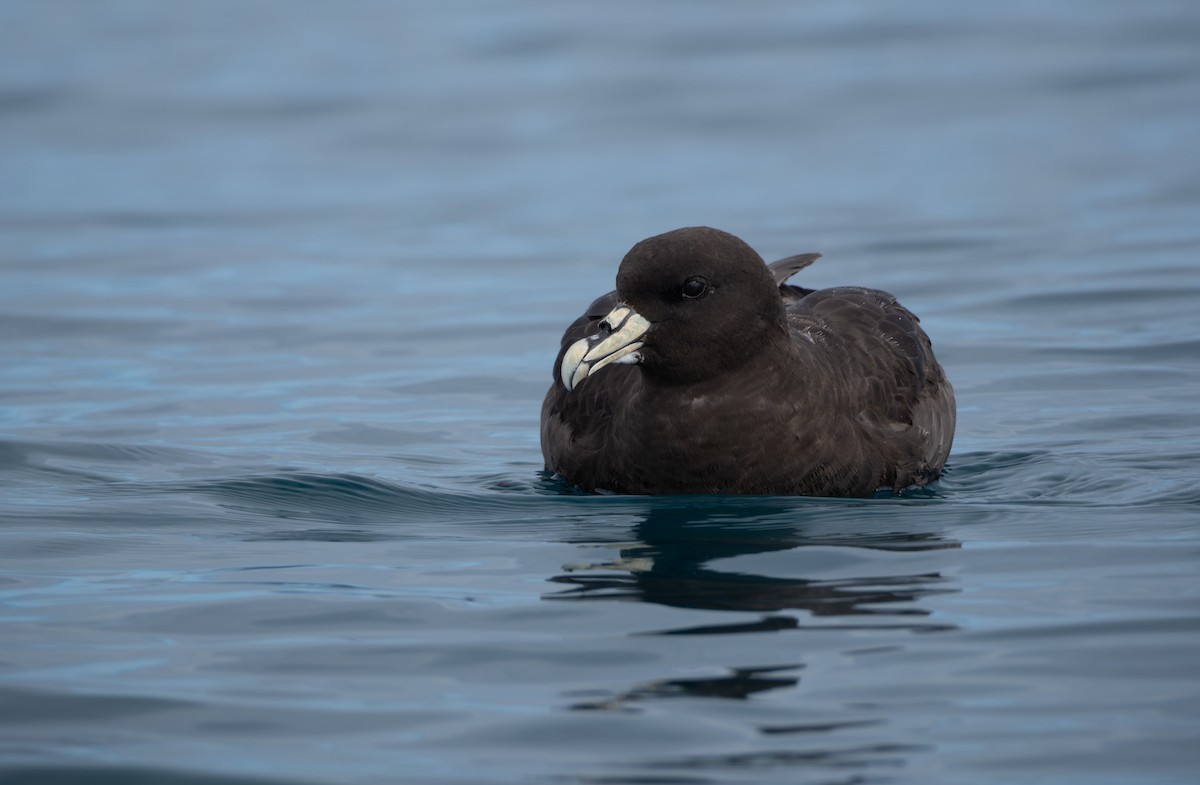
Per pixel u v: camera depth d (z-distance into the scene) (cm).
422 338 1906
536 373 1755
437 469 1409
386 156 3034
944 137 2950
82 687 855
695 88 3428
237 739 789
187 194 2780
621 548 1118
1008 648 884
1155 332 1775
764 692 833
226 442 1489
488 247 2372
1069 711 798
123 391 1683
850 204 2514
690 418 1254
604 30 4019
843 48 3712
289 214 2628
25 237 2478
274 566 1085
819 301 1439
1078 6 3969
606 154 2966
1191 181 2538
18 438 1467
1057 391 1602
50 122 3362
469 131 3189
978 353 1752
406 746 778
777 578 1030
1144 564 1031
